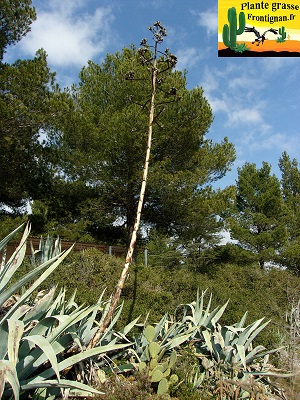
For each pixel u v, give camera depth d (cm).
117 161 1241
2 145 1091
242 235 2006
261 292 937
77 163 1266
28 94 1066
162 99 1161
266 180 2211
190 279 758
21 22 1105
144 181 454
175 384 392
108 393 324
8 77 1063
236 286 980
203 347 492
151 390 358
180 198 1247
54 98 1123
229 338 497
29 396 303
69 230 1367
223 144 1417
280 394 473
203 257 1493
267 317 756
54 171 1356
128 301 626
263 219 2047
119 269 709
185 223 1378
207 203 1261
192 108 1211
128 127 1128
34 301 479
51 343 296
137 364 402
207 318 505
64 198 1398
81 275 657
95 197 1370
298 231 2156
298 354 608
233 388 419
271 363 581
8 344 253
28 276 269
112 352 438
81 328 394
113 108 1272
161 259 1372
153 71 482
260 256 1891
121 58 1440
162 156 1288
